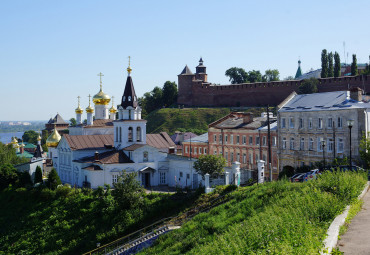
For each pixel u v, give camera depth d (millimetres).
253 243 21562
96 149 90125
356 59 158750
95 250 57375
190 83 193000
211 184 69500
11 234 69688
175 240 41312
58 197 74750
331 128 65875
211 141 96562
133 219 61906
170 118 177625
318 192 28844
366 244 20328
